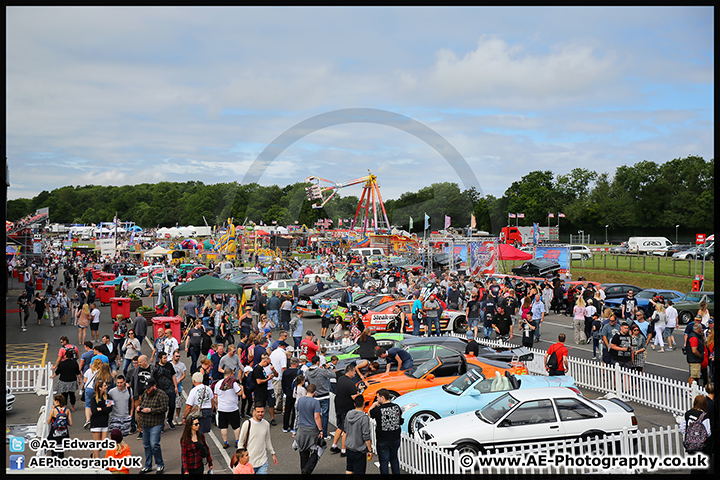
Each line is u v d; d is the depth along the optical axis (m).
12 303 37.50
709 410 7.96
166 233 91.88
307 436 9.14
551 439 9.51
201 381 10.91
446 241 43.91
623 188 114.50
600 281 45.28
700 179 102.81
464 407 10.85
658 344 19.80
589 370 15.07
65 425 10.18
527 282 30.66
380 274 40.81
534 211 123.38
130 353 15.09
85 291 32.41
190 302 22.88
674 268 43.06
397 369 13.42
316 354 13.42
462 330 23.31
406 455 9.90
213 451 11.04
